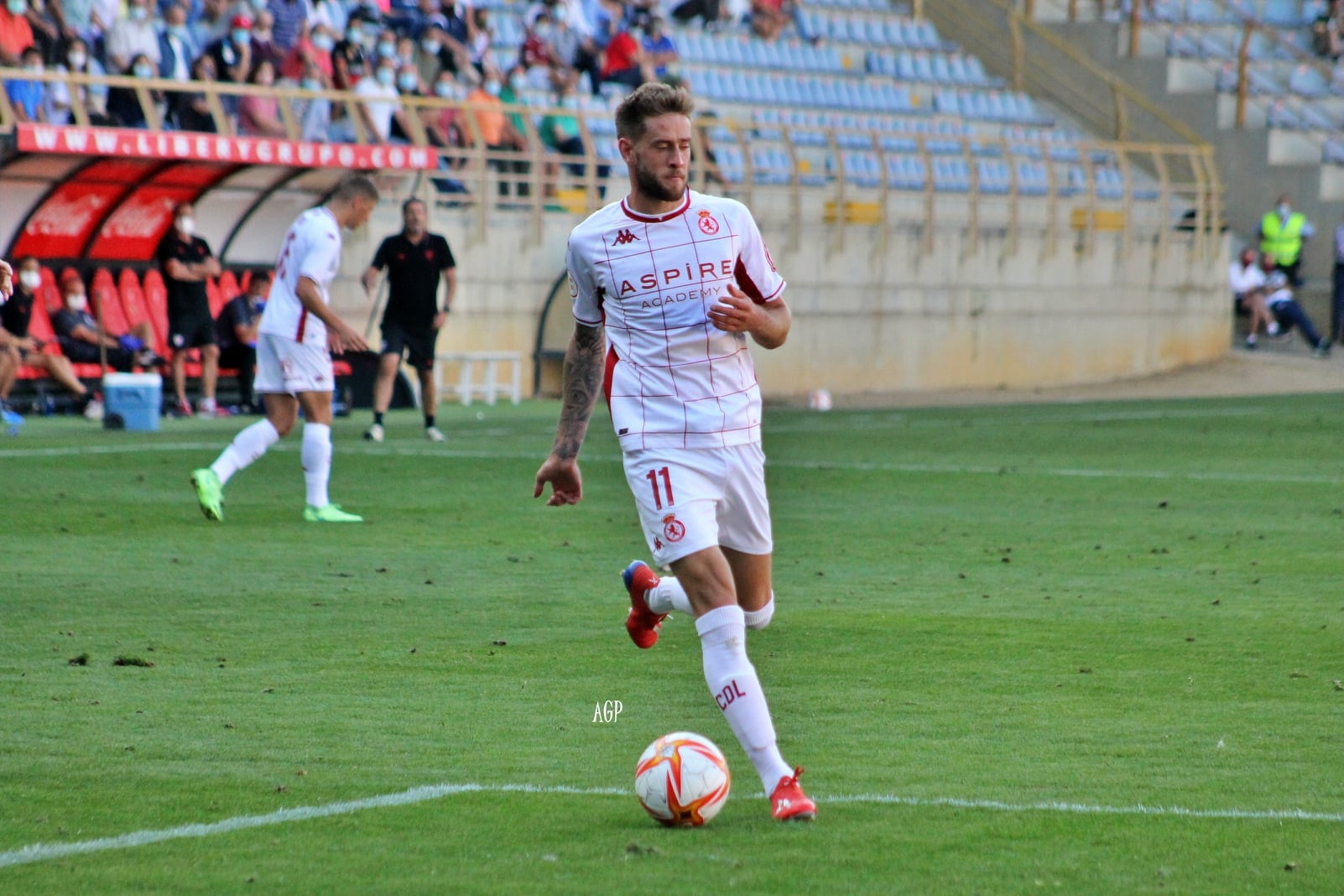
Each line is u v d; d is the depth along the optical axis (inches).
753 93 4249.5
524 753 746.2
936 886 557.6
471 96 3420.3
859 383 3750.0
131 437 2347.4
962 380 3924.7
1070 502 1780.3
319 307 1508.4
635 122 689.0
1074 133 4778.5
